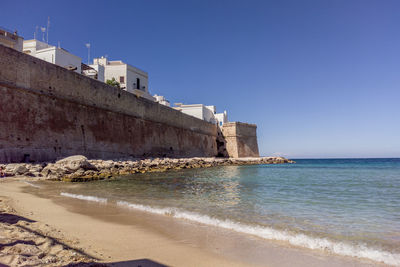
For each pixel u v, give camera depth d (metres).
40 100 22.20
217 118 76.06
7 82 19.72
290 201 10.91
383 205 10.14
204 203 10.25
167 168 31.19
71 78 25.52
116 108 31.73
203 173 28.50
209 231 6.12
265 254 4.73
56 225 6.09
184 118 50.09
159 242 5.23
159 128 41.25
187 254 4.62
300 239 5.64
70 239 5.04
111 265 3.89
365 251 5.00
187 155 49.25
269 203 10.38
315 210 9.02
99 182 17.58
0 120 18.92
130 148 33.38
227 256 4.59
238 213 8.34
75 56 38.19
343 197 12.22
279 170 37.28
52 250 4.16
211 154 60.53
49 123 22.69
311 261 4.46
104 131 29.12
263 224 6.95
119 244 5.00
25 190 12.22
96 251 4.50
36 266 3.31
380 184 18.58
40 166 18.28
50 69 23.36
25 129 20.61
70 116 24.95
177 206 9.48
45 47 39.34
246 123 68.56
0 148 18.62
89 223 6.53
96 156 27.39
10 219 6.07
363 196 12.58
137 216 7.51
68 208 8.38
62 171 18.28
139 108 36.50
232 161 52.22
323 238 5.78
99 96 29.06
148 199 11.09
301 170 38.19
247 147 67.62
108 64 52.03
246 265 4.23
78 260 3.77
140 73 51.72
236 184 18.02
